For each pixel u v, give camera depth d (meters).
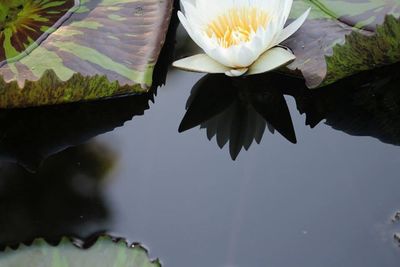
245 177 1.15
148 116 1.21
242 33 1.21
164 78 1.24
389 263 1.07
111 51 1.22
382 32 1.16
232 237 1.10
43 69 1.20
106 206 1.14
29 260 1.08
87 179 1.16
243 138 1.19
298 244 1.09
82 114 1.21
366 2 1.22
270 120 1.20
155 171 1.16
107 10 1.26
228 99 1.22
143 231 1.11
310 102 1.21
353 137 1.17
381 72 1.21
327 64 1.17
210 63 1.21
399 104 1.19
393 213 1.11
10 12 1.24
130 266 1.07
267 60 1.20
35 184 1.16
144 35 1.24
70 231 1.11
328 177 1.14
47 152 1.18
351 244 1.09
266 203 1.13
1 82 1.16
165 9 1.26
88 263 1.08
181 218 1.12
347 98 1.20
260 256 1.09
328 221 1.11
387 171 1.14
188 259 1.09
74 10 1.26
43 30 1.24
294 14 1.23
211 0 1.21
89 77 1.18
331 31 1.21
